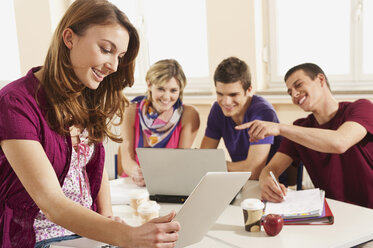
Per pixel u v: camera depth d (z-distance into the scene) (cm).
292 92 217
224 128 258
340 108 212
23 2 511
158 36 475
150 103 267
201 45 446
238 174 123
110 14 118
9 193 122
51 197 110
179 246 129
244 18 389
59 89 122
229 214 165
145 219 156
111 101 146
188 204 113
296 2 383
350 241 134
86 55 118
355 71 360
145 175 190
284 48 394
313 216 152
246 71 240
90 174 150
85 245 130
